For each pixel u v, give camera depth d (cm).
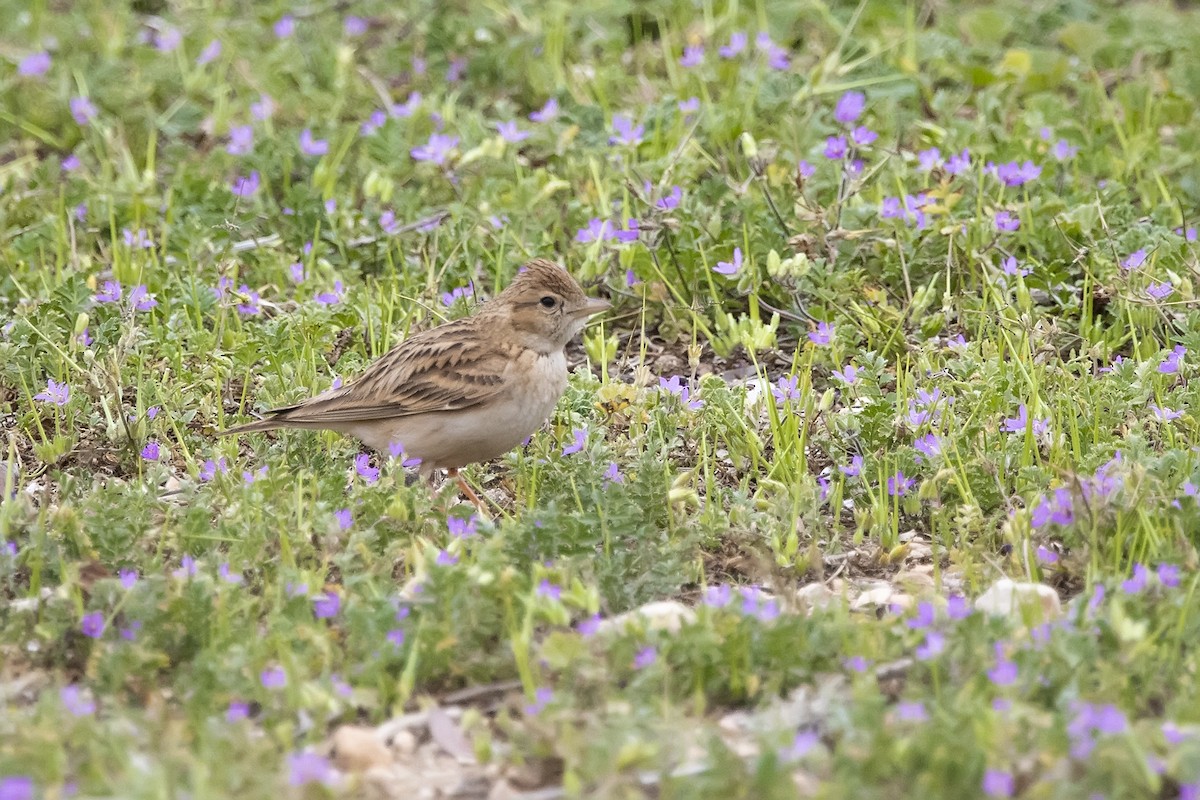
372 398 1137
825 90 1791
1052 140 1661
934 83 1905
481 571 905
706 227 1472
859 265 1474
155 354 1352
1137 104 1802
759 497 1109
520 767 808
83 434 1228
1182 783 743
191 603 899
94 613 900
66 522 1005
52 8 2233
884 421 1170
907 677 865
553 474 1140
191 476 1150
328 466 1163
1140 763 742
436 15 2050
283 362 1341
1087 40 1905
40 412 1278
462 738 841
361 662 884
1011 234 1473
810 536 1082
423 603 899
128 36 2112
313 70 1983
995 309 1379
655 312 1468
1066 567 995
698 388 1338
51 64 1995
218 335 1383
